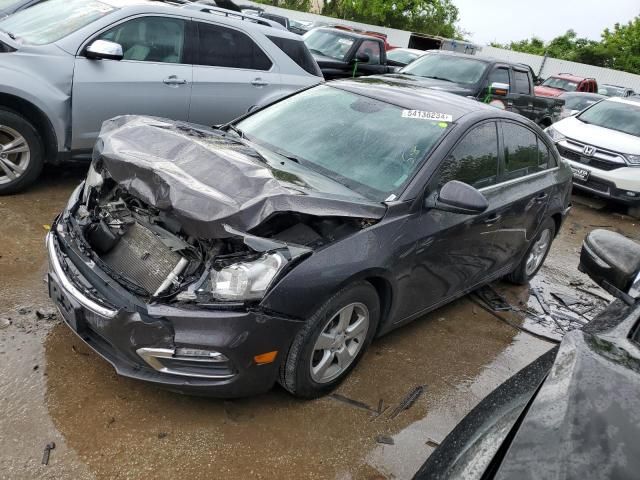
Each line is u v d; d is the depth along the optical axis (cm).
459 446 176
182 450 265
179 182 266
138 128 329
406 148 355
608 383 157
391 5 3650
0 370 292
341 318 304
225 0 867
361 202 305
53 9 566
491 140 404
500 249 433
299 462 271
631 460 137
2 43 479
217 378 265
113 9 540
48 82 489
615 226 845
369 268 297
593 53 4331
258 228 270
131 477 246
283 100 436
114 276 272
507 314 475
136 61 545
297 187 288
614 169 861
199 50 590
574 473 135
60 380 294
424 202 335
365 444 291
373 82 448
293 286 265
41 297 361
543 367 200
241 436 279
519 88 1094
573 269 622
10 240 426
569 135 923
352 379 340
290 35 686
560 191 503
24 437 256
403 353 382
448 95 432
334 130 379
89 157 536
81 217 320
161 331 251
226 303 256
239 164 290
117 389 295
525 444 146
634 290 219
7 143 491
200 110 596
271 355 271
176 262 274
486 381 371
